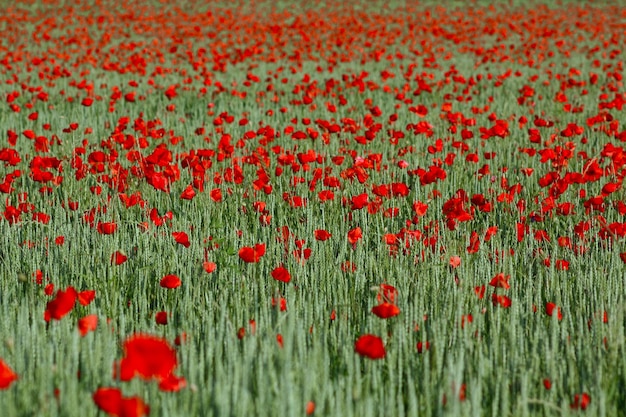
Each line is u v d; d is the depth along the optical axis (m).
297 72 25.92
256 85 22.52
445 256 6.74
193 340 5.04
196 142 14.29
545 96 19.84
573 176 8.94
